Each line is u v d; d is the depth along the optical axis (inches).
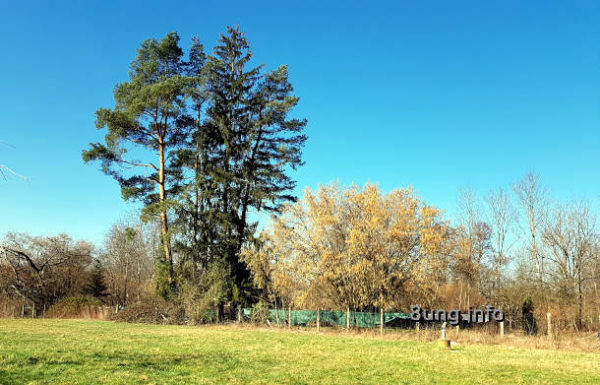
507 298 1290.6
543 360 596.4
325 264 1083.9
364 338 860.6
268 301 1258.0
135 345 650.2
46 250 1809.8
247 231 1318.9
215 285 1220.5
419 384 427.8
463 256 1100.5
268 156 1454.2
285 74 1459.2
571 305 1161.4
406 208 1079.0
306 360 559.5
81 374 410.0
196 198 1355.8
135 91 1316.4
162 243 1353.3
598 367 546.6
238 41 1470.2
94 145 1314.0
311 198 1144.2
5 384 360.8
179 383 396.5
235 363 522.0
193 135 1400.1
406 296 1087.6
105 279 2094.0
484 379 458.6
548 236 1333.7
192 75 1437.0
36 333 780.6
